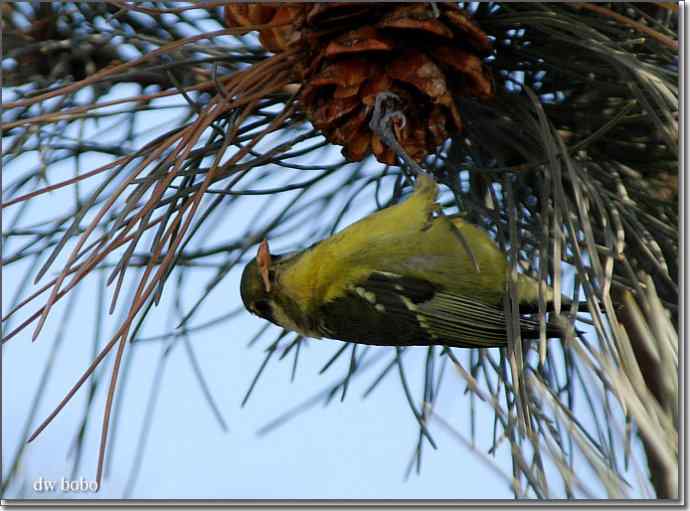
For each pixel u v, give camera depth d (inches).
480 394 204.8
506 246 251.1
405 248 271.3
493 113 226.1
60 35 237.3
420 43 209.9
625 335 164.2
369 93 208.7
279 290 288.5
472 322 266.8
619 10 214.2
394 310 276.5
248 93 210.4
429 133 217.9
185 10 196.1
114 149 231.1
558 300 173.8
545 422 198.1
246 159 238.4
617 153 223.1
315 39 206.8
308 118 218.1
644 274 201.0
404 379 230.7
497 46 221.9
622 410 174.9
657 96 180.2
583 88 223.8
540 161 208.2
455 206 266.2
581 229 213.0
